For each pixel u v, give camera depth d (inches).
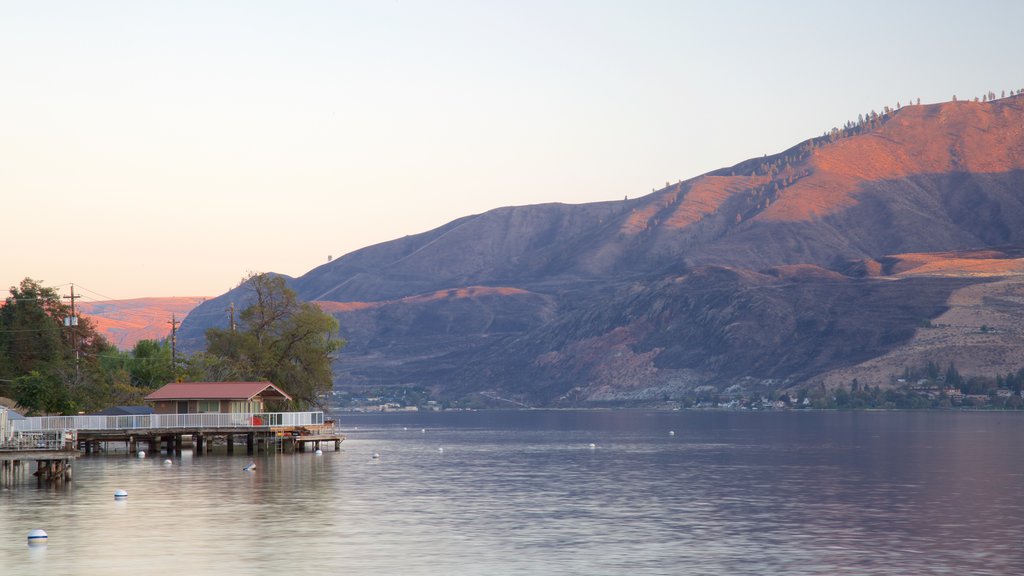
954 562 2097.7
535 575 1953.7
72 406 5290.4
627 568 2027.6
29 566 2014.0
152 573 1956.2
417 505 3009.4
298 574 1955.0
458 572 1980.8
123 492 3056.1
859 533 2482.8
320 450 5374.0
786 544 2310.5
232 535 2388.0
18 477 3639.3
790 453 5925.2
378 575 1950.1
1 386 5580.7
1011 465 4788.4
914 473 4333.2
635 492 3469.5
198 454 4881.9
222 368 5812.0
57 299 6299.2
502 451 6215.6
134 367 6830.7
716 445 7003.0
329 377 5974.4
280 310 5949.8
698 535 2438.5
